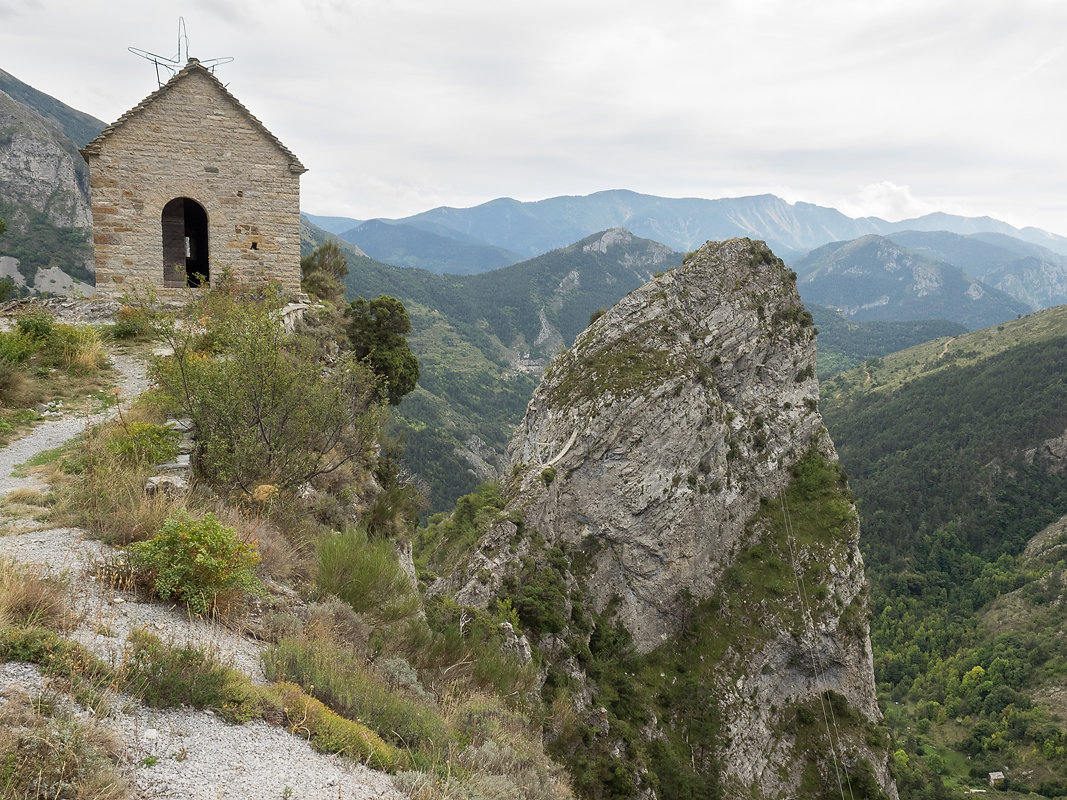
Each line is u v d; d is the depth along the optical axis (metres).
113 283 24.69
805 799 39.56
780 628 42.72
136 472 10.22
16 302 23.48
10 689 5.10
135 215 24.66
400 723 7.45
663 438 43.84
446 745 7.54
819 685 42.94
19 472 11.19
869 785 39.34
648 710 35.84
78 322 22.11
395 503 16.98
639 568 42.62
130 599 7.46
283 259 26.61
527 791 7.56
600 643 38.12
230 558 8.09
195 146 25.00
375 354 33.00
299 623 8.45
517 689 12.31
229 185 25.59
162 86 24.47
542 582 36.41
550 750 15.84
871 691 43.84
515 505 40.16
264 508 11.29
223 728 5.82
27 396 15.16
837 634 43.09
